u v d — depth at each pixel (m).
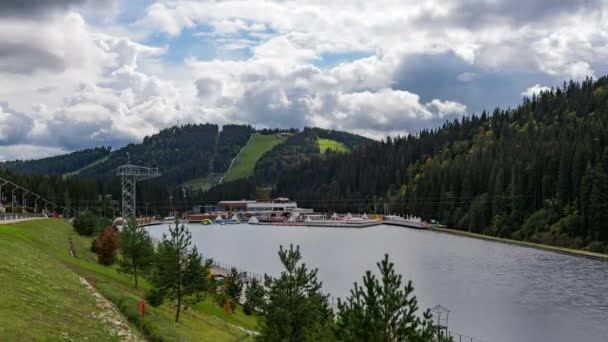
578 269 141.50
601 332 85.62
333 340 38.16
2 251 56.38
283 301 45.22
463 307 101.38
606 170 182.38
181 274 62.06
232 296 96.25
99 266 92.56
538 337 83.06
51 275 55.09
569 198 197.75
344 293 114.81
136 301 58.91
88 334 39.81
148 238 83.50
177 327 55.66
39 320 37.81
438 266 149.50
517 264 151.12
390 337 34.69
